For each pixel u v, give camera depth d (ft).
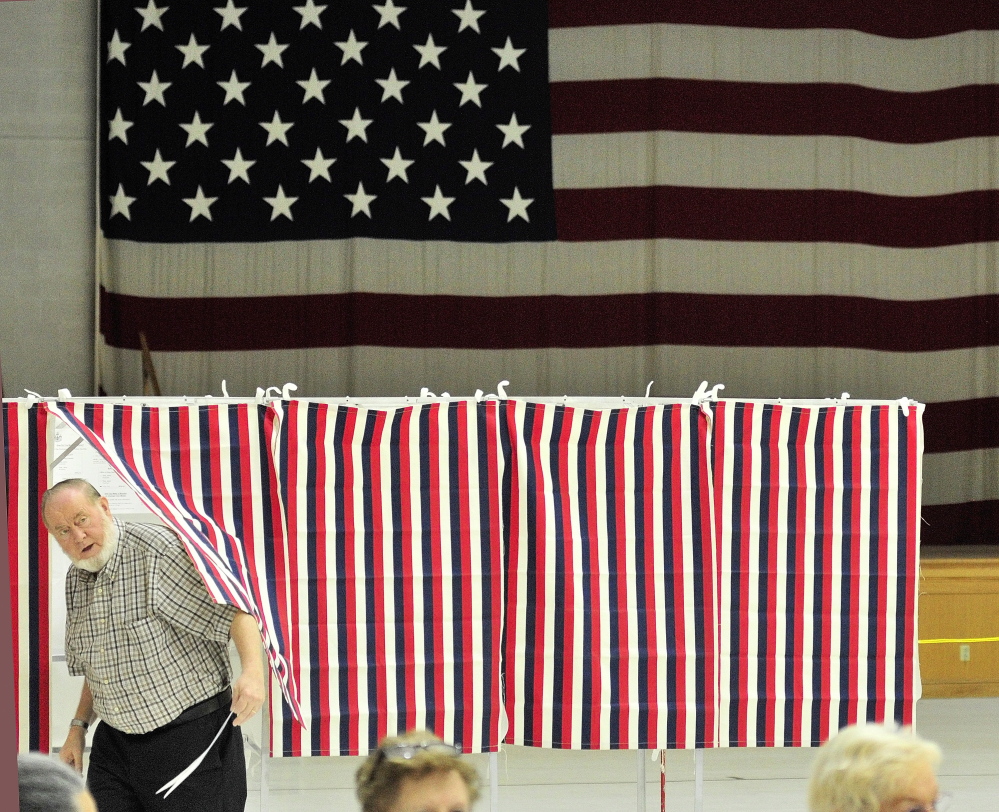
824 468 22.58
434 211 46.68
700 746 22.15
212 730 17.99
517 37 46.96
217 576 17.81
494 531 21.98
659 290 47.26
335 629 21.61
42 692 20.86
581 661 22.02
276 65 46.06
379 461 21.84
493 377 47.03
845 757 7.88
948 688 39.11
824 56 47.70
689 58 47.34
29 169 45.32
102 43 45.29
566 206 47.11
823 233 47.78
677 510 22.30
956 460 48.14
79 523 17.40
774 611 22.40
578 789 30.04
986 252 48.11
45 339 45.44
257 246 46.09
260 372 46.14
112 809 17.92
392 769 8.26
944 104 48.03
